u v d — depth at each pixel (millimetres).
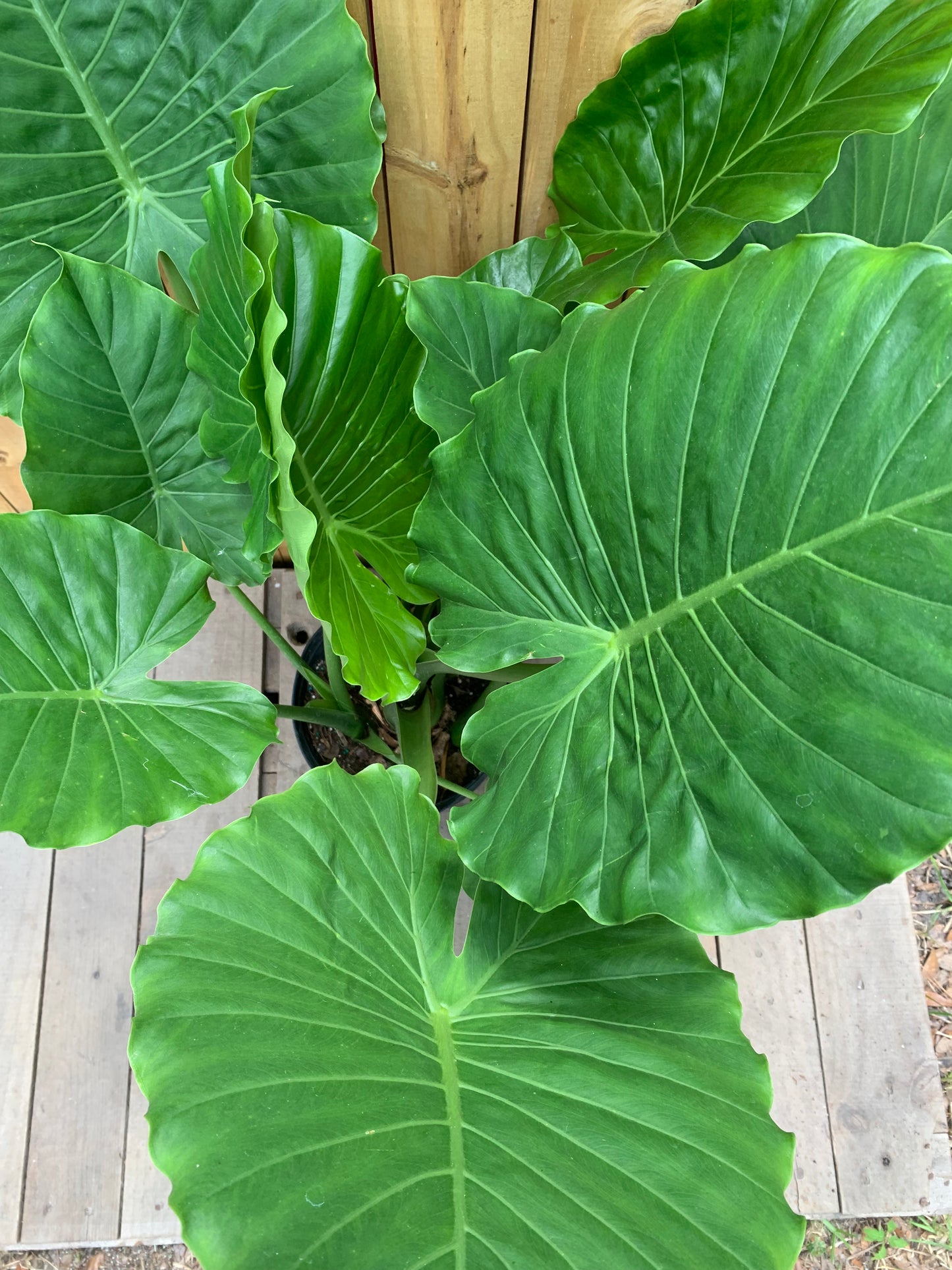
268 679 1704
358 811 940
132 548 1024
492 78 1192
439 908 962
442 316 987
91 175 1134
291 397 965
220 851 872
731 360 688
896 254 613
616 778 844
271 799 902
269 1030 796
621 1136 813
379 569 1139
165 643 1058
